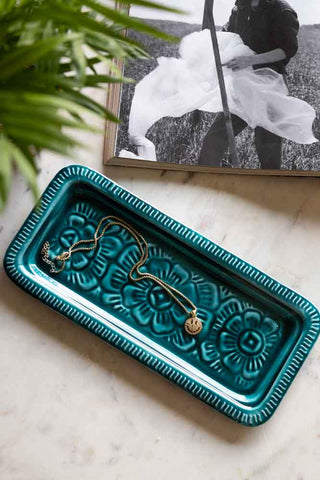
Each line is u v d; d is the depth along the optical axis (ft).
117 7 2.85
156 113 2.92
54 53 1.70
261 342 2.98
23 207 3.00
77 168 2.85
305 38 2.89
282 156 2.91
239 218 3.07
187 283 2.99
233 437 3.02
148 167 2.98
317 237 3.08
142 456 2.99
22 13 1.66
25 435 2.95
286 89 2.90
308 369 3.04
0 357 2.96
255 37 2.90
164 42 2.91
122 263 2.98
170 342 2.96
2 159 1.43
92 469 2.97
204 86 2.92
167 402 3.01
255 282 2.88
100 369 2.99
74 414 2.97
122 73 2.92
